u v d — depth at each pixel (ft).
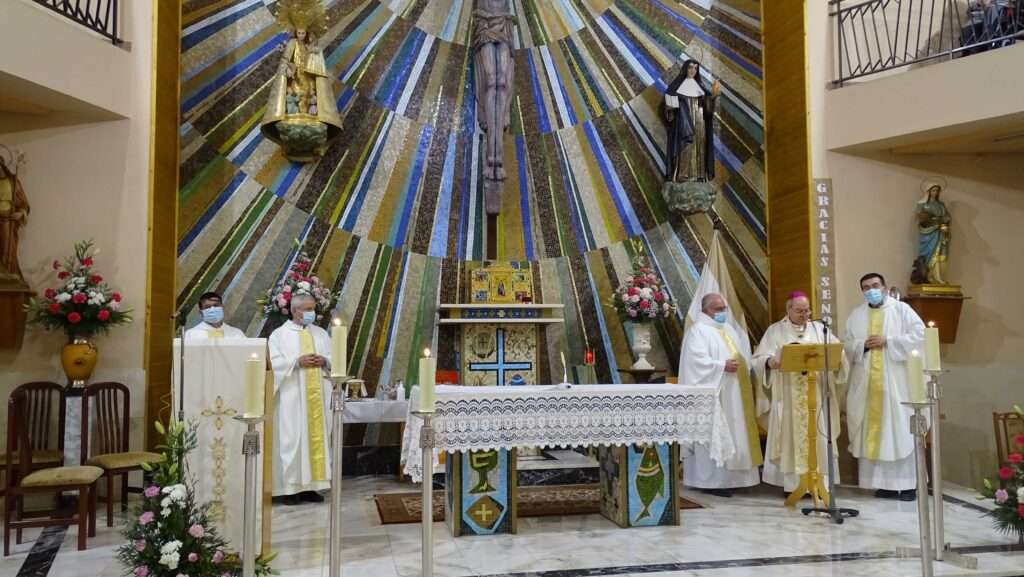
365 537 18.49
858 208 26.94
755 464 23.56
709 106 28.40
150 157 23.09
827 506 21.57
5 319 21.43
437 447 17.83
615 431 18.83
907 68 28.58
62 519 17.15
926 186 27.14
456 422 18.03
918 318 23.09
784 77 28.19
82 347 21.40
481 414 18.17
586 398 18.75
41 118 22.81
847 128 26.63
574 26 30.17
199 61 26.40
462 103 29.48
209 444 14.25
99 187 22.89
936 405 16.10
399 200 28.40
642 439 18.97
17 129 22.67
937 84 24.66
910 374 13.88
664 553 16.97
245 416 11.18
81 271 21.65
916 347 22.53
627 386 19.56
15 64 20.07
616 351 28.96
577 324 29.01
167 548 12.48
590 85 30.07
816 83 27.04
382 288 27.81
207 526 13.70
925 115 24.85
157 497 13.16
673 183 28.37
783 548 17.34
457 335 27.91
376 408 24.17
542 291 29.04
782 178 28.27
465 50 29.71
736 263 29.22
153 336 23.08
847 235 26.73
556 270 29.22
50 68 20.97
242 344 14.56
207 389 14.35
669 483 19.90
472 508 18.85
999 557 16.52
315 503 22.61
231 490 14.26
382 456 27.22
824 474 22.82
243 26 27.04
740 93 29.86
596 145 29.84
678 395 19.30
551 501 22.56
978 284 27.48
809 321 24.27
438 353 28.04
